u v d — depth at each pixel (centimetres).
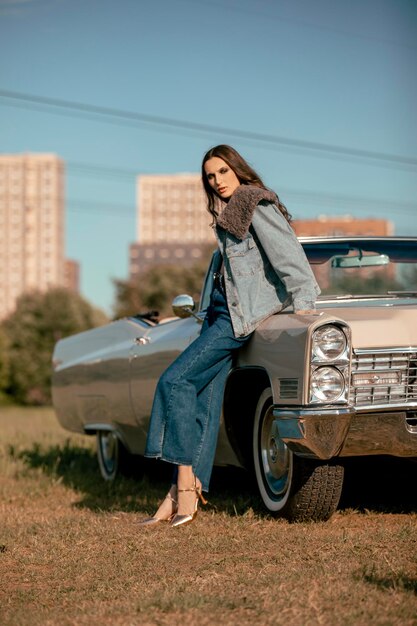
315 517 471
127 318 697
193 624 306
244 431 514
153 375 589
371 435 439
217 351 470
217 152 474
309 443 432
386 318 453
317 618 305
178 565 396
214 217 491
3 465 782
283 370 443
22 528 495
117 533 463
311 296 454
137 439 651
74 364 739
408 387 442
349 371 433
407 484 563
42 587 375
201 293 563
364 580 351
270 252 457
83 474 751
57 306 5231
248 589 348
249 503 533
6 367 5072
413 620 305
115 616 321
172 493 486
